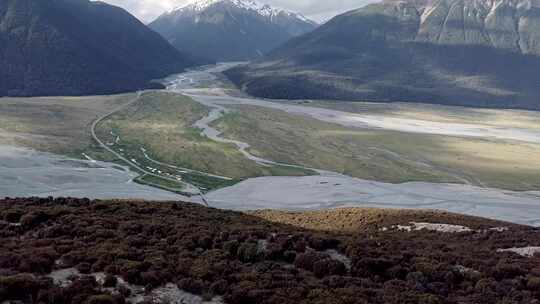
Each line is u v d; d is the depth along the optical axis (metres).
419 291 25.72
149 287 22.80
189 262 26.00
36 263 23.94
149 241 29.56
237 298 22.33
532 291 27.39
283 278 25.23
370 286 25.80
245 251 28.72
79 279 22.62
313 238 32.44
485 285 27.45
